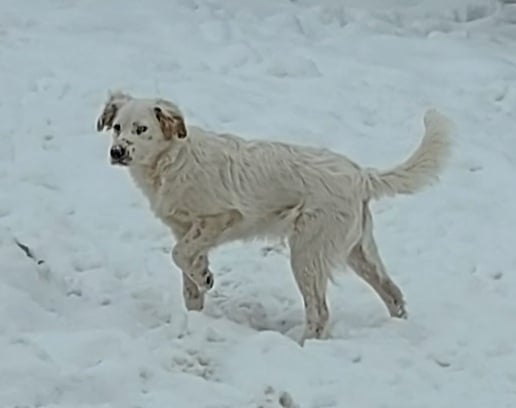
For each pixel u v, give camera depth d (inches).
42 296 345.4
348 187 342.6
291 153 345.7
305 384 300.8
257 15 688.4
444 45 665.6
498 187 480.4
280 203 343.3
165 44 614.5
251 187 340.8
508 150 531.2
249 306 360.8
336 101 561.0
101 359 296.0
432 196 464.1
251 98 548.4
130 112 335.3
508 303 377.4
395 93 581.0
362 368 314.3
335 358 317.7
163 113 334.3
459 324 353.4
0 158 459.5
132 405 276.8
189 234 346.3
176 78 566.9
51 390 277.4
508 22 738.2
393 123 546.0
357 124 538.6
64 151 473.1
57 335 306.2
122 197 438.3
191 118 516.7
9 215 407.8
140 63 578.6
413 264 407.8
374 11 726.5
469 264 410.3
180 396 284.2
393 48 655.8
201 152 340.8
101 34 619.5
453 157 500.4
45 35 605.6
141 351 303.4
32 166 454.0
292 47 633.6
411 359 324.5
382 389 303.7
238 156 343.3
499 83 611.2
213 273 385.1
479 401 303.7
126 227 415.5
